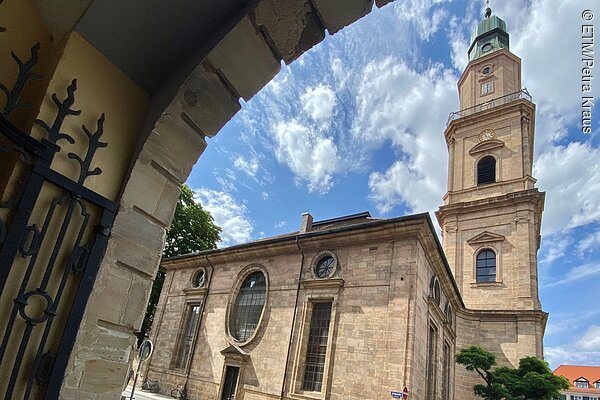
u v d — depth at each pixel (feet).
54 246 8.58
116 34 10.05
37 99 8.80
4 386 7.54
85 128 9.31
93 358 9.05
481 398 76.64
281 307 63.21
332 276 58.75
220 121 11.91
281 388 56.18
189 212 97.66
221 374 64.85
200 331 73.77
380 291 52.80
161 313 84.02
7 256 7.41
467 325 84.84
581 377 230.07
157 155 10.85
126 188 10.11
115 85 10.71
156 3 9.86
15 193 7.86
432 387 59.47
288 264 66.59
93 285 9.15
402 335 48.06
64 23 9.50
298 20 11.33
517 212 91.09
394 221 53.83
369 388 47.98
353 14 11.57
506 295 85.81
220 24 11.21
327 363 52.75
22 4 8.91
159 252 10.91
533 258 85.40
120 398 9.54
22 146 7.90
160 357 77.71
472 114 109.19
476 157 106.22
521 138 100.12
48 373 8.06
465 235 97.19
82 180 9.01
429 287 59.26
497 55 119.65
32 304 8.18
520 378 64.80
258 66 11.60
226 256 77.05
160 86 11.81
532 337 78.38
